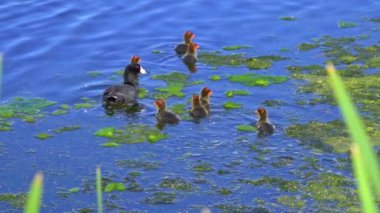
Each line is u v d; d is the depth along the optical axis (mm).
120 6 24234
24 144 16328
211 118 17266
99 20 23188
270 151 15734
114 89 18266
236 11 24047
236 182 14586
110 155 15781
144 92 18828
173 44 21797
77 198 14125
